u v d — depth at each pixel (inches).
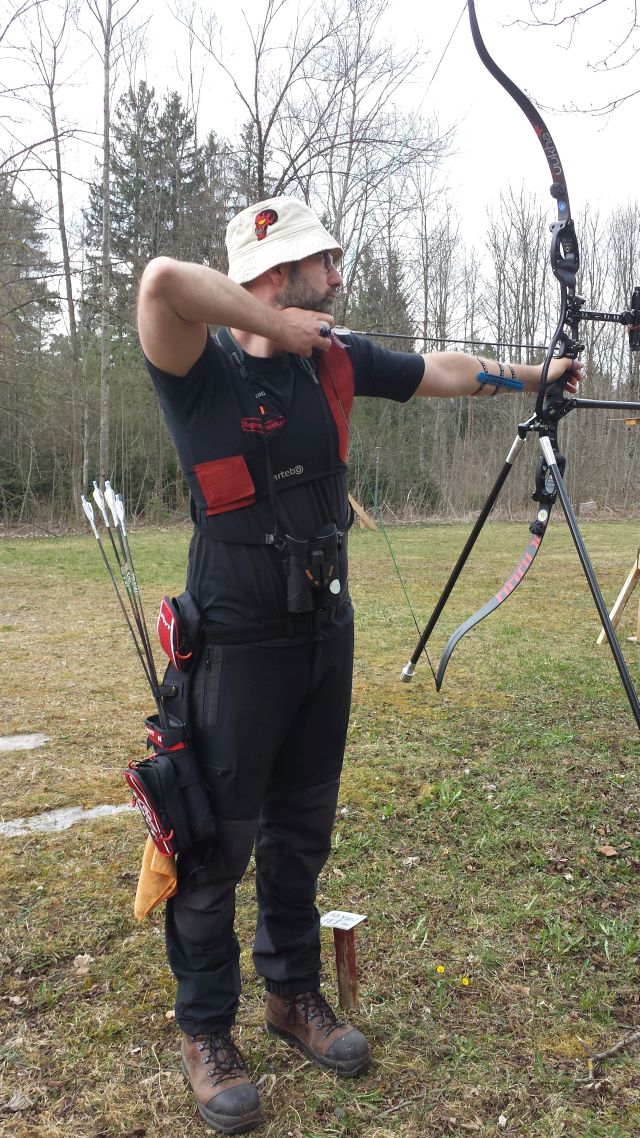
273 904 78.4
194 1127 69.9
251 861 116.1
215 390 65.1
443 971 90.3
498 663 225.6
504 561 467.2
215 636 69.0
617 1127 68.7
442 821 127.3
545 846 119.1
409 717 178.5
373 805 133.4
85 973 91.4
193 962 71.7
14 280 544.7
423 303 891.4
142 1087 74.5
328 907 103.7
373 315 563.8
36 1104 72.6
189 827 68.5
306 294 67.8
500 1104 71.6
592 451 978.1
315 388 69.6
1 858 118.3
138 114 877.2
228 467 65.9
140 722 182.1
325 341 63.6
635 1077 74.5
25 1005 86.2
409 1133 68.6
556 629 273.0
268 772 71.5
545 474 76.9
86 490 772.6
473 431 1042.1
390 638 262.4
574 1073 75.1
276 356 67.0
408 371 77.0
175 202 866.8
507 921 99.9
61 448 826.8
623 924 99.1
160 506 834.8
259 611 68.4
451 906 103.8
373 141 428.5
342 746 77.5
